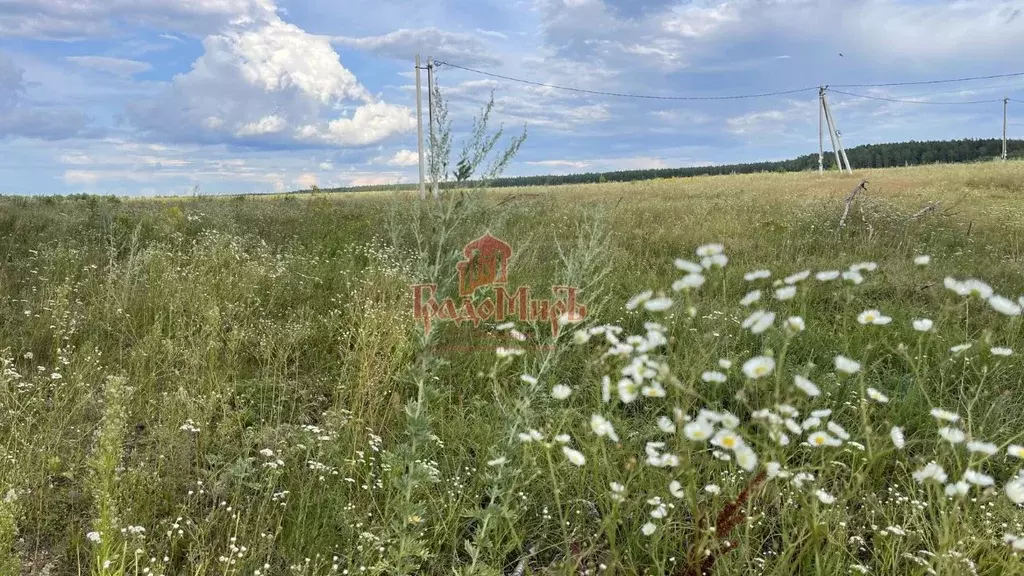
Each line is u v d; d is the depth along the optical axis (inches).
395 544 90.0
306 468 109.9
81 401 125.0
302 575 80.8
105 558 72.7
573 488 103.5
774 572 73.7
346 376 143.3
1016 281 225.3
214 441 119.0
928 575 79.7
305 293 219.9
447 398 140.6
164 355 154.9
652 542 83.4
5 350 138.4
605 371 117.3
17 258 255.4
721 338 153.3
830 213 395.9
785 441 71.1
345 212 475.5
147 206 506.3
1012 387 138.4
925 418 122.0
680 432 78.4
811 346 161.2
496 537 89.7
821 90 1411.2
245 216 422.0
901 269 239.3
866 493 99.7
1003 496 93.9
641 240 335.0
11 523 79.8
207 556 87.2
